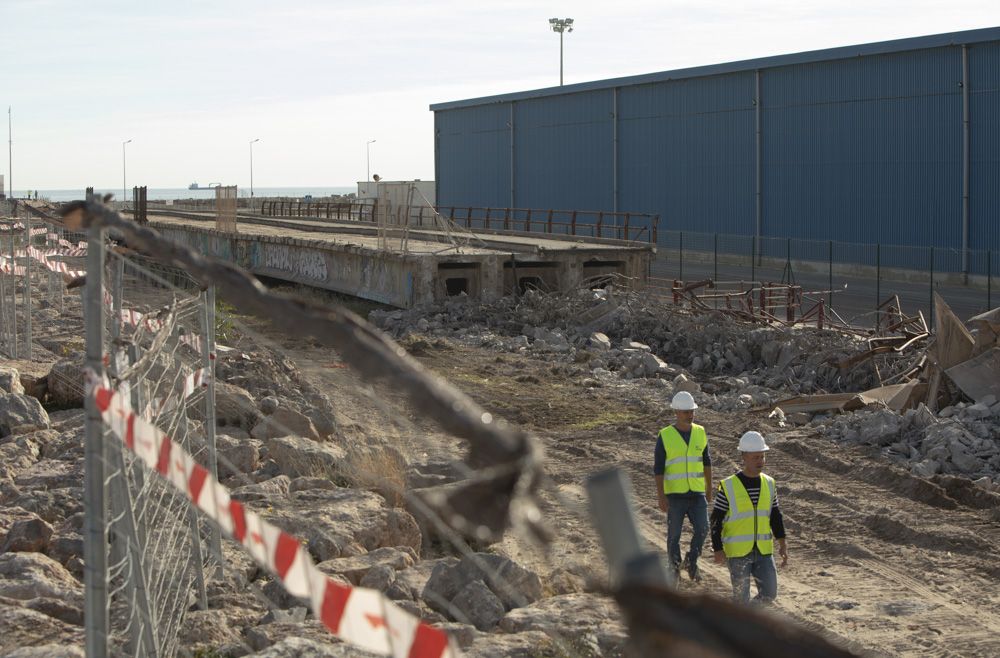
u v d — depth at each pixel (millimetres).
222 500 3674
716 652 939
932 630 8961
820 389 20703
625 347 25484
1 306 20109
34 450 12188
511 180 65938
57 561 8500
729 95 51594
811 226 48062
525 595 8359
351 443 14398
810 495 13469
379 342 1954
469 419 1596
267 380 17406
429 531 10758
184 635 6922
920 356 19891
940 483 13508
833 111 46688
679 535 10133
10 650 6227
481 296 32656
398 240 37812
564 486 13727
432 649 3057
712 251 53062
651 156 56188
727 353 23562
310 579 3334
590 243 38125
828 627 8992
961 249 41750
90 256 4289
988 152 40750
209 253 46438
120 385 5121
